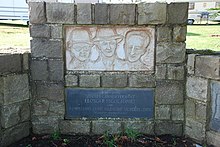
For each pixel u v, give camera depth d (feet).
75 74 11.32
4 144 10.45
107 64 11.31
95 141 11.15
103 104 11.53
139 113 11.57
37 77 11.23
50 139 11.27
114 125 11.51
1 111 10.27
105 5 10.68
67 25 10.98
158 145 10.82
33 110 11.43
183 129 11.50
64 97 11.44
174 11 10.70
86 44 11.18
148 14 10.72
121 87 11.37
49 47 11.02
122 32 11.07
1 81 10.10
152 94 11.41
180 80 11.21
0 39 17.85
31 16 10.80
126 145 10.78
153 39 11.08
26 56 10.97
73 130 11.58
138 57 11.24
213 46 16.28
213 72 10.04
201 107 10.64
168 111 11.41
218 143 10.27
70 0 30.89
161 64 11.14
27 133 11.39
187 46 16.31
